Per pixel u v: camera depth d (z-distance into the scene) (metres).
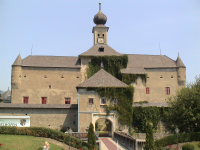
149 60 64.94
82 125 42.00
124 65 59.88
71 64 61.03
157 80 61.66
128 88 43.44
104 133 48.62
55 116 46.09
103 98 43.09
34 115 45.66
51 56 63.56
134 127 46.78
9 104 46.12
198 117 34.62
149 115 46.97
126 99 43.41
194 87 38.81
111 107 42.72
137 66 62.16
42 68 59.34
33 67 59.06
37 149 27.88
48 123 45.69
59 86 59.06
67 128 45.78
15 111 45.50
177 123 37.88
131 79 58.66
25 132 33.12
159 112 47.72
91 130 30.42
